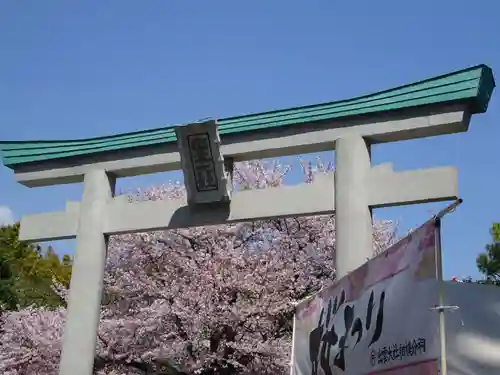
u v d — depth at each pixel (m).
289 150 9.75
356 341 5.38
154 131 10.88
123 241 16.97
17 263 31.84
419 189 8.48
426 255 4.20
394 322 4.60
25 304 23.98
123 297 16.59
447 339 5.05
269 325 14.16
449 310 3.91
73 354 10.04
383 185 8.73
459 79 8.65
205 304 13.76
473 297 5.37
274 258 15.25
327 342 6.25
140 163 10.82
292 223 16.39
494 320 5.26
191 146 9.73
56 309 18.77
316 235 16.23
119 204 10.77
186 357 14.07
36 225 11.30
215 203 9.98
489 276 18.48
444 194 8.31
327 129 9.48
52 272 31.45
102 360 14.84
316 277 16.03
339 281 6.24
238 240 16.16
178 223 10.20
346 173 9.04
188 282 14.80
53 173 11.47
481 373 4.91
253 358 14.09
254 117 10.03
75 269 10.59
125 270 16.97
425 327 4.05
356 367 5.29
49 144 11.66
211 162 9.73
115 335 14.91
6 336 17.09
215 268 14.23
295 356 7.54
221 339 14.11
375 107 9.12
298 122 9.60
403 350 4.35
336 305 6.19
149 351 14.30
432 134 8.95
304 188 9.50
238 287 14.05
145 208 10.55
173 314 14.30
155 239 16.44
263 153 9.94
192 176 9.89
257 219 9.80
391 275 4.83
